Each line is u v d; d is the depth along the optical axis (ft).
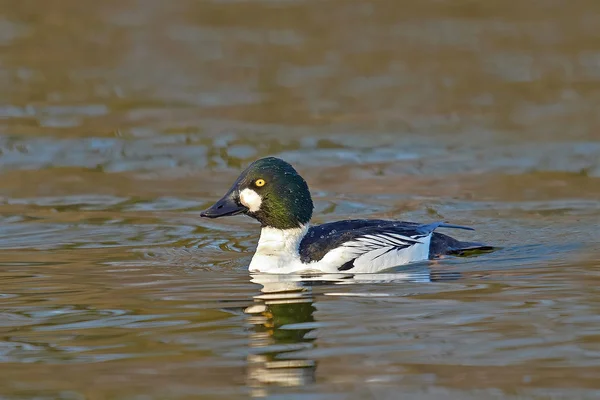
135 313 33.96
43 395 26.68
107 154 62.54
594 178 56.18
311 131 67.36
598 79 79.36
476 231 46.09
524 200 52.01
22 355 29.86
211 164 60.29
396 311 33.45
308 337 30.83
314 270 39.88
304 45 91.56
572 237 44.55
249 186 40.65
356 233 40.86
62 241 45.42
